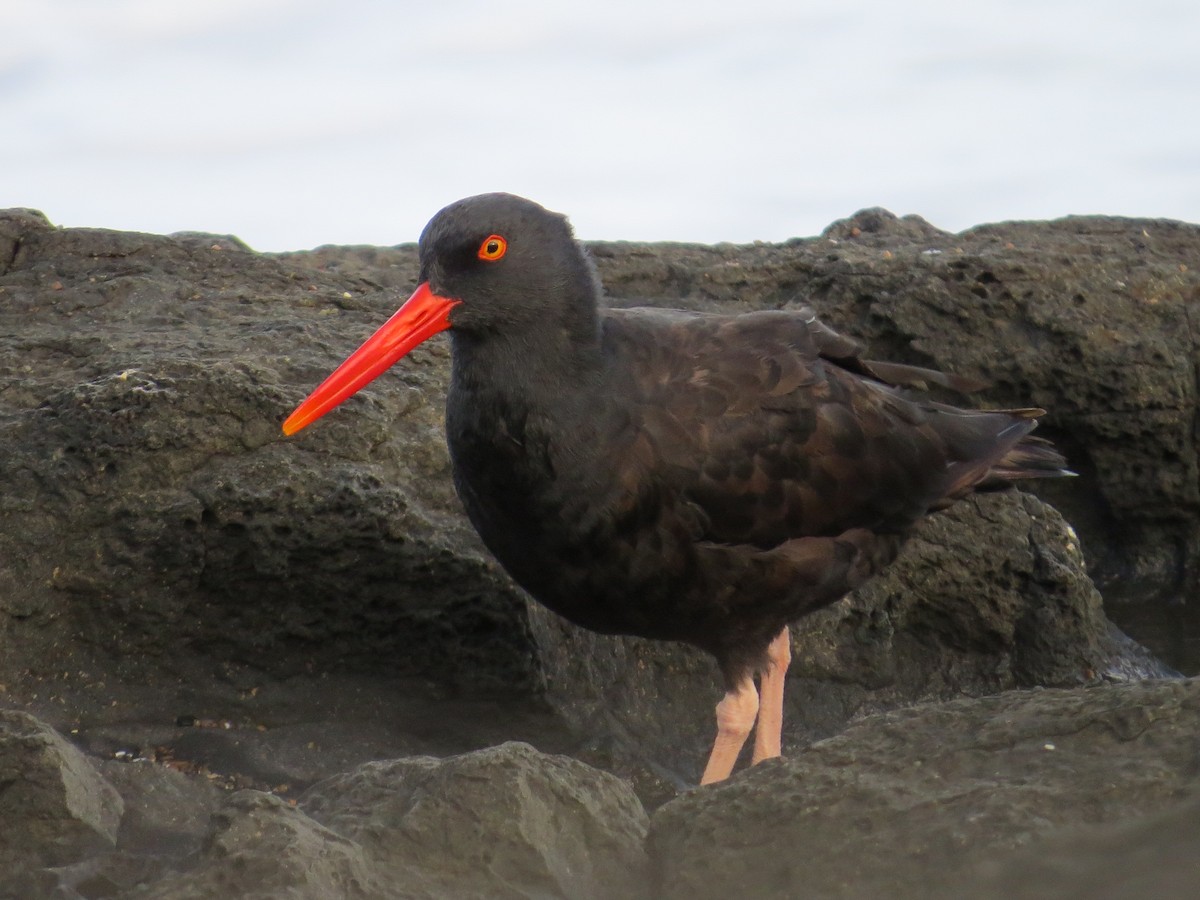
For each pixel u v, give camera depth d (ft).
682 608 34.47
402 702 39.68
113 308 45.93
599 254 55.36
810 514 35.14
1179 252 57.00
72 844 26.89
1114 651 47.14
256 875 23.09
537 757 26.22
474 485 33.91
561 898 24.49
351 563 38.52
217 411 38.42
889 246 57.11
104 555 37.96
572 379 32.76
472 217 32.37
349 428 39.24
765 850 24.30
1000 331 53.11
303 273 49.70
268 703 39.06
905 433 36.73
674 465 33.17
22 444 38.32
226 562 38.37
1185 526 55.42
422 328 32.65
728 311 52.13
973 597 45.62
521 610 39.17
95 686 38.24
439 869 24.56
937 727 25.89
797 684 43.57
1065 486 55.83
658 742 40.75
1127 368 53.01
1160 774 23.27
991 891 22.11
